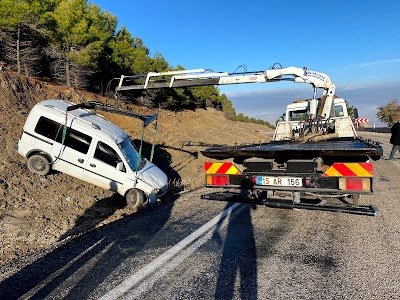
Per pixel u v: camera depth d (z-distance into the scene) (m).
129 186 7.73
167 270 3.44
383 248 4.14
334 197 5.24
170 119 22.30
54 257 3.82
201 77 8.24
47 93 13.29
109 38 19.69
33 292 2.97
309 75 7.91
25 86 12.44
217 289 3.04
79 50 15.93
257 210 6.18
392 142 15.02
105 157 7.94
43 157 7.82
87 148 7.94
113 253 3.93
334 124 9.00
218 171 5.58
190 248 4.11
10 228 5.22
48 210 6.43
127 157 8.15
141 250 4.04
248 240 4.45
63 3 14.98
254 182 5.23
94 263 3.63
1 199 6.19
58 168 8.00
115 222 5.44
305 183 4.77
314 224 5.26
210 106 40.44
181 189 9.45
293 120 10.79
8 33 14.57
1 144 8.46
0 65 13.52
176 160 13.97
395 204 6.66
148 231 4.84
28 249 4.57
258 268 3.52
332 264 3.64
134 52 21.12
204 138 20.97
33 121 7.95
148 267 3.51
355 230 4.93
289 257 3.84
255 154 5.24
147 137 15.14
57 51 15.73
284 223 5.31
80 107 8.18
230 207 6.43
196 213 5.96
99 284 3.12
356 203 4.71
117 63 19.61
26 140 7.88
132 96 22.19
